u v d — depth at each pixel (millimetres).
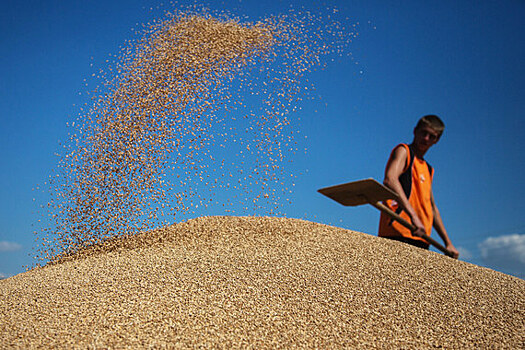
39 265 4445
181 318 2570
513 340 2443
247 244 4016
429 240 2438
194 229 4578
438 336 2465
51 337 2402
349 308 2752
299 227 4504
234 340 2332
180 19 5477
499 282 3314
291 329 2477
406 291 3018
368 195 1789
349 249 3826
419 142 2715
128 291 3066
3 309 2941
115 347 2242
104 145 4789
